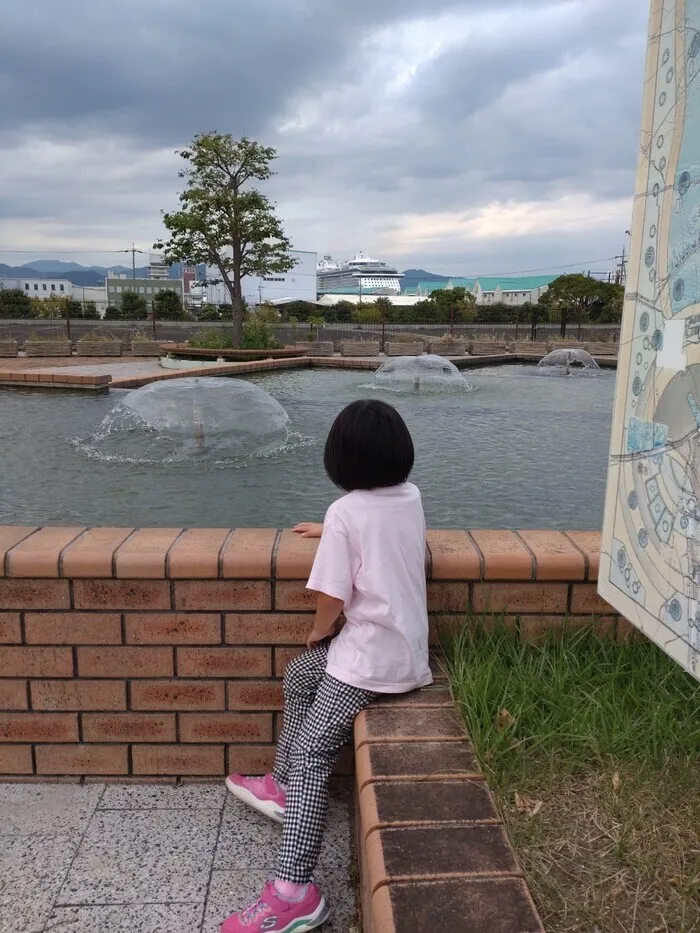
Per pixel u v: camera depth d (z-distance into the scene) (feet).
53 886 5.46
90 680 6.35
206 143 63.77
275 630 6.20
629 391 4.77
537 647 6.23
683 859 4.26
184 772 6.58
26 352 68.69
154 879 5.55
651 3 4.46
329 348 74.84
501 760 4.86
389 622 5.34
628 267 4.81
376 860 3.97
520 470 21.76
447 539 6.71
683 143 4.02
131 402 29.17
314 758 5.26
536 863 4.19
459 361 62.75
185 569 6.04
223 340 70.54
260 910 4.88
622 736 5.12
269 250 69.15
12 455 22.76
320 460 22.54
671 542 4.20
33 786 6.58
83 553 6.06
